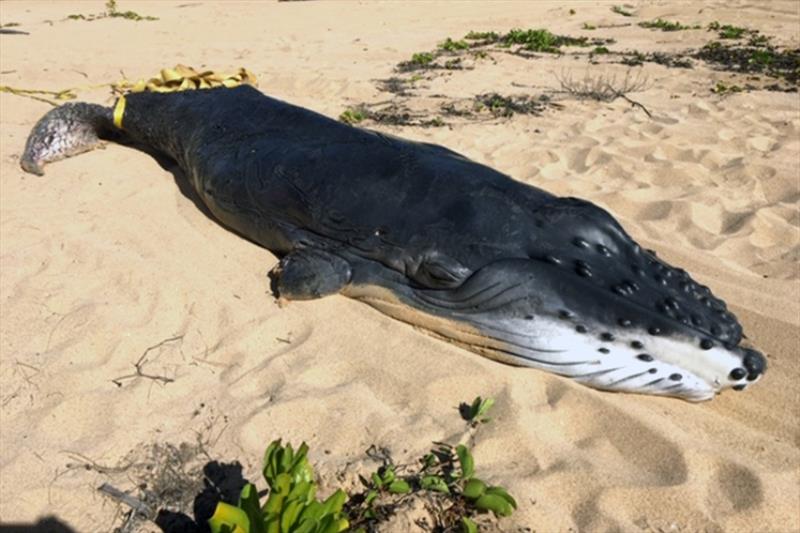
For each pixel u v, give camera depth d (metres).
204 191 5.19
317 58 10.92
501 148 6.92
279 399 3.47
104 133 6.83
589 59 10.77
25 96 8.27
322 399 3.45
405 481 3.02
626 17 15.15
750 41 11.70
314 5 17.06
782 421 3.43
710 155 6.64
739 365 3.51
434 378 3.57
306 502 2.61
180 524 2.91
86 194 5.75
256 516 2.49
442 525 2.89
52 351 3.85
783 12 14.44
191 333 4.02
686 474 3.01
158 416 3.41
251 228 4.83
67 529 2.85
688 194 5.88
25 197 5.67
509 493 2.96
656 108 8.24
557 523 2.86
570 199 4.06
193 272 4.55
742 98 8.50
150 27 14.12
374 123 7.57
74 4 18.03
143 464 3.14
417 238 3.95
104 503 2.96
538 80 9.58
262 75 9.56
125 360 3.80
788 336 3.97
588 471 3.04
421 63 10.38
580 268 3.65
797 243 5.11
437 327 3.87
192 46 11.92
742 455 3.14
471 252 3.80
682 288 3.74
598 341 3.50
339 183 4.36
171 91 6.30
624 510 2.91
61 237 5.03
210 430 3.33
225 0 18.59
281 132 5.06
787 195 5.88
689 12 15.24
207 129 5.52
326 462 3.14
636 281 3.67
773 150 6.82
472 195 4.00
